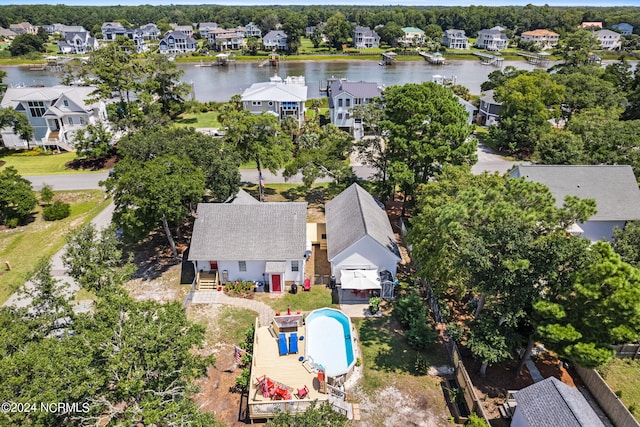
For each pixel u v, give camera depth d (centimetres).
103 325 1798
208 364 1934
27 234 4116
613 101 6562
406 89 3838
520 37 19300
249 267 3244
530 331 2239
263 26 19138
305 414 1727
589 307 1906
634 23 19525
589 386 2289
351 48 17662
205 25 19925
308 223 4022
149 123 6184
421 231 2878
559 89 6294
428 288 3116
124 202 3241
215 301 3105
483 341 2216
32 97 6341
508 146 6259
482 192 2522
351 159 5903
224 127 5259
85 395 1598
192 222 4256
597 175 3722
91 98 6894
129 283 3306
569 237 2144
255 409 2120
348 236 3198
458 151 3719
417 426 2123
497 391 2303
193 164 3659
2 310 1992
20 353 1664
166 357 1711
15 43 14888
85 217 4403
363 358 2566
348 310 3028
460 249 2345
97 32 19512
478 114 7994
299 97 7338
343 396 2264
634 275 1764
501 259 2045
